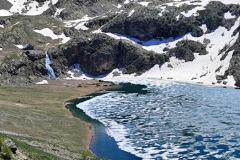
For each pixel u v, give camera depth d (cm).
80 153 4600
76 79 12988
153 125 6612
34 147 3941
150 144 5516
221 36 13225
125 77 13125
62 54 13562
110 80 12550
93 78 13362
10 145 2931
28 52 12531
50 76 12556
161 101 8650
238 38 11944
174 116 7194
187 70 12344
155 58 13312
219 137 5784
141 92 9950
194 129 6266
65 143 5181
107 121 6981
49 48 13512
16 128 5444
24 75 11769
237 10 13650
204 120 6806
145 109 7900
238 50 11388
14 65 11800
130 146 5425
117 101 8888
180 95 9262
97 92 10281
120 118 7194
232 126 6359
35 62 12438
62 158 3750
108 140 5738
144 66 13312
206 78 11256
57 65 13175
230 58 11481
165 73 12662
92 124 6781
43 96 9406
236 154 5006
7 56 12106
